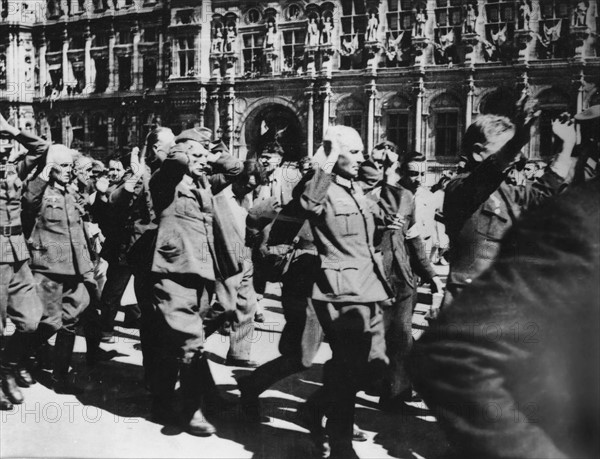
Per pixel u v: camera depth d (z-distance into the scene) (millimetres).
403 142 24859
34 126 28750
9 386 6531
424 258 6590
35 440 5395
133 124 30625
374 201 5965
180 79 29094
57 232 7043
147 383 6293
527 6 22344
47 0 29438
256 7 27469
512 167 5531
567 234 1745
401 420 6090
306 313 5543
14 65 28719
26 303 6691
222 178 6957
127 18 30844
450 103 24203
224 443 5461
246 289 7875
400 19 25312
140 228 6258
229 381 7340
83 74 30500
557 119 5434
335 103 25641
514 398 1764
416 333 7012
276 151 10117
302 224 5512
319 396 5289
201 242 5895
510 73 22750
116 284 8242
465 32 23625
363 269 5188
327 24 25625
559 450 1773
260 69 27344
